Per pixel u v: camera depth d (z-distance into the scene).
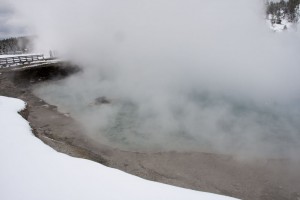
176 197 5.43
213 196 5.62
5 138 7.69
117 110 14.23
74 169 6.26
